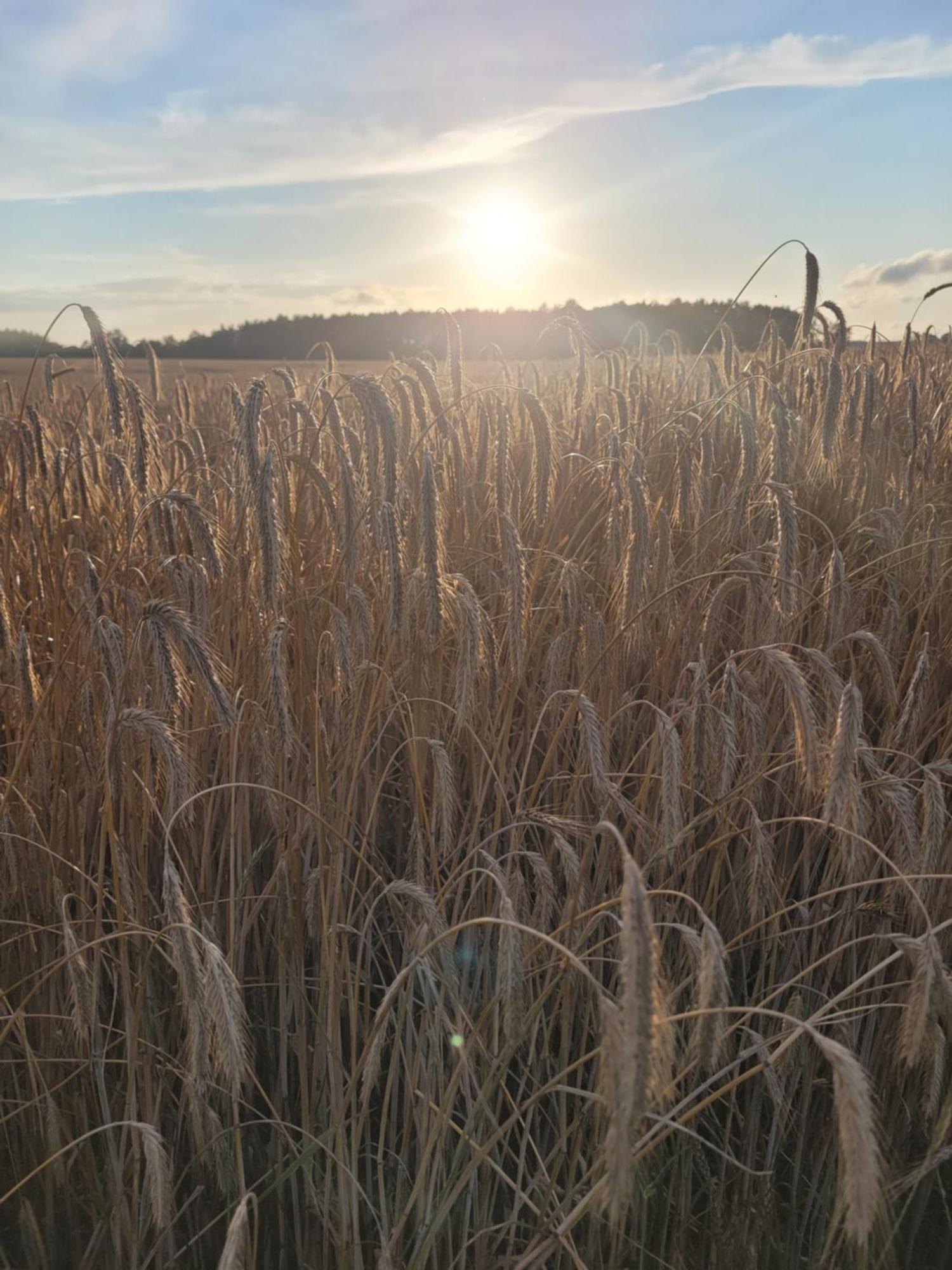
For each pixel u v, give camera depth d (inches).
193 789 101.4
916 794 120.2
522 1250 106.5
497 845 122.3
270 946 125.5
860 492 176.1
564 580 117.3
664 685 129.7
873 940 122.1
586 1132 111.0
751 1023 117.5
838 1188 91.0
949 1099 90.9
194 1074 81.3
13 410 224.1
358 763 102.7
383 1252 92.0
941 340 280.8
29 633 144.9
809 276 189.2
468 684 99.5
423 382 141.1
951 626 147.1
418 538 120.6
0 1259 103.1
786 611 112.2
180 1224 108.2
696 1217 112.6
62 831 114.7
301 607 116.9
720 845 117.0
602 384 238.1
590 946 115.9
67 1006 112.8
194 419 235.3
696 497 141.3
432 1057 103.2
